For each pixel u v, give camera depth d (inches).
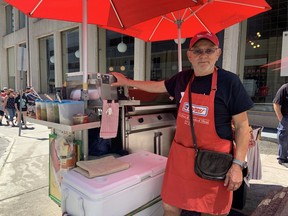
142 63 344.5
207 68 59.4
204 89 59.7
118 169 70.5
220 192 59.4
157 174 73.8
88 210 59.6
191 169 60.8
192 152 60.9
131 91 96.9
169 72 327.6
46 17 97.0
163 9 81.4
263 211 59.9
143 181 69.4
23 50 275.4
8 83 711.7
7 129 311.7
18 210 105.4
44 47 542.0
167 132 109.7
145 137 99.7
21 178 142.0
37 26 533.3
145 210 71.0
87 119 75.2
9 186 130.7
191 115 60.7
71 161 82.8
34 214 102.2
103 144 92.9
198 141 60.6
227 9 110.7
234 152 61.9
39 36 533.6
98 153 91.7
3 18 689.6
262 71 263.4
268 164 155.3
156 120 103.5
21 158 181.3
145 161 79.7
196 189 60.1
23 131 296.2
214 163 58.4
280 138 153.5
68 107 73.2
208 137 59.5
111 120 78.8
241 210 102.3
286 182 129.5
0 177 143.7
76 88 86.3
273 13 255.1
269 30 258.4
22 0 85.5
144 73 347.6
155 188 73.1
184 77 66.5
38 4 89.6
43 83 553.9
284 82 250.8
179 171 62.6
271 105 254.2
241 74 274.7
